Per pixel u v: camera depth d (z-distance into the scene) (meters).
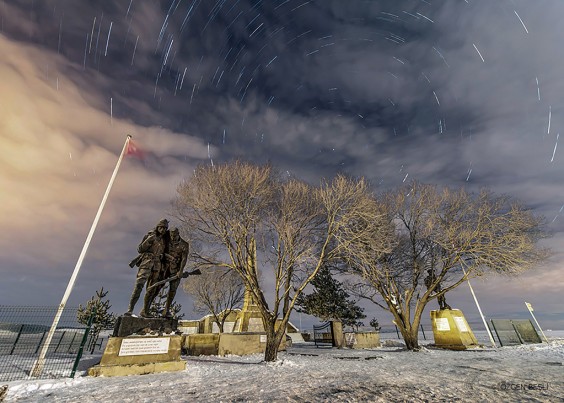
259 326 30.89
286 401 6.47
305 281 15.19
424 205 21.62
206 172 16.38
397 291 21.66
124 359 10.30
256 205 15.80
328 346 26.53
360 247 16.91
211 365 12.83
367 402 6.34
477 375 9.62
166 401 6.51
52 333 10.71
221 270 31.34
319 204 17.28
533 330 25.59
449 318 22.47
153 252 12.45
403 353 18.47
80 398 6.81
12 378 9.26
